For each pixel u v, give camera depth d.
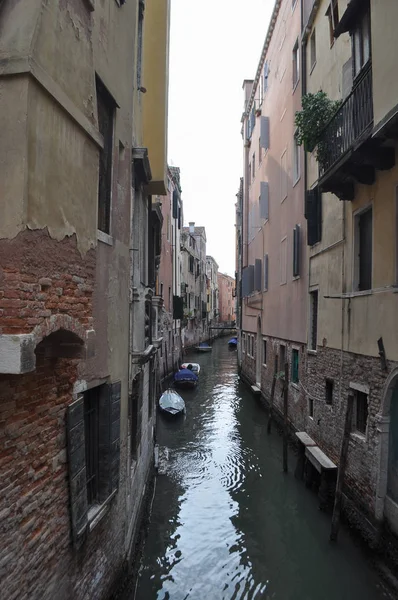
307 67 12.45
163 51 8.70
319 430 10.44
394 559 6.44
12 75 2.77
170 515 9.24
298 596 6.63
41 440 3.56
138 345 7.06
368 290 7.72
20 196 2.74
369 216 8.18
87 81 3.75
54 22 3.10
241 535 8.41
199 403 20.55
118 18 5.63
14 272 2.75
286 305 14.90
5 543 3.00
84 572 4.43
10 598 3.05
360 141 6.71
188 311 40.09
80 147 3.64
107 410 5.28
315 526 8.49
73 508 4.04
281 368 15.95
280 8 16.16
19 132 2.75
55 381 3.81
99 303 4.97
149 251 10.34
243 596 6.68
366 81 7.00
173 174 27.92
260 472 11.52
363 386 7.92
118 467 5.64
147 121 8.56
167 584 6.96
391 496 6.87
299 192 13.17
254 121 23.42
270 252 18.05
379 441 7.09
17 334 2.73
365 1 7.27
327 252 10.18
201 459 12.66
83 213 3.74
